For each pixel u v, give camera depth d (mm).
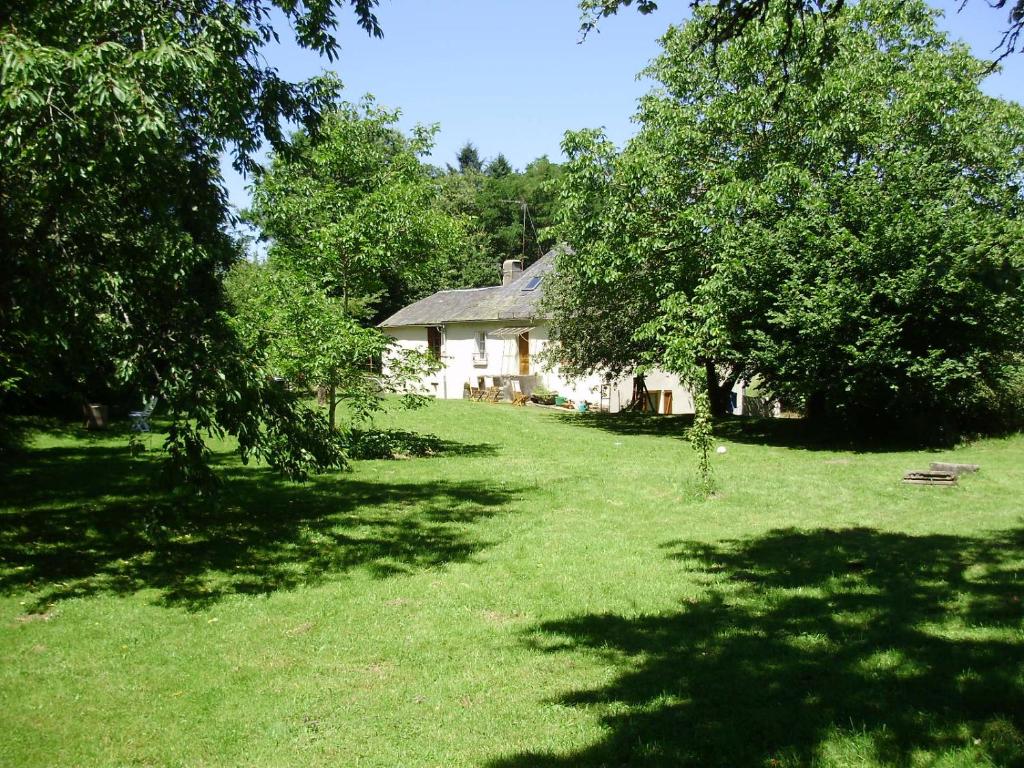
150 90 7156
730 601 6777
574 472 14438
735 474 13734
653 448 18688
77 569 7957
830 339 17234
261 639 6090
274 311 14938
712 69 20219
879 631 5836
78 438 18859
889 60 20094
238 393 8469
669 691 4926
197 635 6180
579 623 6336
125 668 5531
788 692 4824
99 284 7734
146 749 4383
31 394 18031
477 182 69250
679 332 16531
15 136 6641
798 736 4250
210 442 17953
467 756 4211
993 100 20578
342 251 16281
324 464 10375
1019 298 15719
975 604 6371
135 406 22906
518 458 16688
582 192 21156
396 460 16250
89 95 6461
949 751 4008
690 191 21547
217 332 8930
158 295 8594
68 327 8141
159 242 8273
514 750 4250
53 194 7539
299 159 9781
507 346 36031
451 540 9289
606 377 27500
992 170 19562
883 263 16672
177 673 5445
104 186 8062
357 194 16453
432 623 6426
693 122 21484
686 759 4055
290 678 5352
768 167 19828
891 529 9391
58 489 12133
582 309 25859
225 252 9844
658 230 20906
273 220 16188
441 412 26562
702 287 19031
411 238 16250
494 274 58500
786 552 8398
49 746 4414
